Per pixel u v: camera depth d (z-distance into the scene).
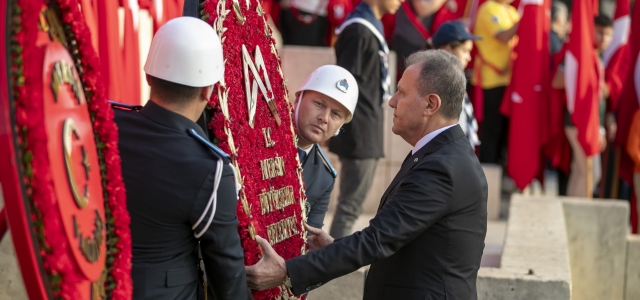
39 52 2.04
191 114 2.73
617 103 9.34
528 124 8.57
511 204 7.43
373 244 3.06
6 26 1.91
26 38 1.98
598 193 10.02
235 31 3.18
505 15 8.80
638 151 9.01
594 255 7.90
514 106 8.57
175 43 2.65
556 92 8.94
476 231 3.21
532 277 4.45
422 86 3.23
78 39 2.29
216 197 2.64
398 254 3.20
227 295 2.78
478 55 8.80
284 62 8.14
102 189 2.42
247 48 3.32
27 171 1.94
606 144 9.73
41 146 1.96
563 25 9.66
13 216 1.89
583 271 7.93
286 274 3.04
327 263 3.05
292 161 3.59
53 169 2.02
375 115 5.82
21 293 4.30
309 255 3.08
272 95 3.47
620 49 9.42
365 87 5.77
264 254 3.05
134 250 2.65
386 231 3.07
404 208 3.08
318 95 3.78
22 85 1.94
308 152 3.90
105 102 2.42
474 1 8.94
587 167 9.02
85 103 2.34
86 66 2.35
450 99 3.22
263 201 3.23
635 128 9.00
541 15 8.53
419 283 3.13
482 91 8.86
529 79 8.53
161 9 5.55
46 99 2.03
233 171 2.75
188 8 3.04
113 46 4.69
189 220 2.65
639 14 9.16
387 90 5.95
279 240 3.35
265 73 3.44
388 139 8.38
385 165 8.41
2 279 4.29
